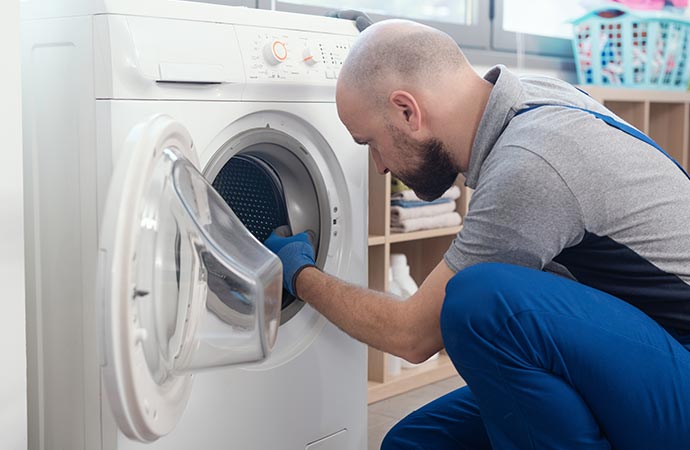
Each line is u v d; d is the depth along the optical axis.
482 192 1.36
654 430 1.27
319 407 1.79
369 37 1.50
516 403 1.29
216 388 1.57
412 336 1.44
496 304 1.26
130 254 1.01
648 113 3.40
